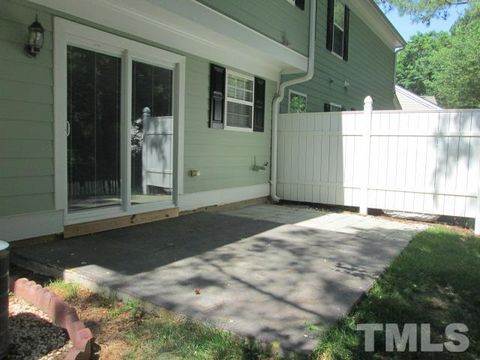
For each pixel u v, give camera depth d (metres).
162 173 6.70
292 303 3.39
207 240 5.44
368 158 8.31
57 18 4.85
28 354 2.57
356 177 8.52
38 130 4.75
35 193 4.77
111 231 5.70
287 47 8.63
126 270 4.06
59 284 3.86
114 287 3.59
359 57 14.70
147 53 6.15
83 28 5.17
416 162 7.84
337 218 7.74
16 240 4.64
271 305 3.33
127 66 5.85
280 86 9.66
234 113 8.41
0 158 4.41
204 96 7.44
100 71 5.56
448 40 34.72
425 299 3.77
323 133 8.94
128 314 3.23
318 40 11.55
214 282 3.83
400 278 4.22
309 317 3.12
